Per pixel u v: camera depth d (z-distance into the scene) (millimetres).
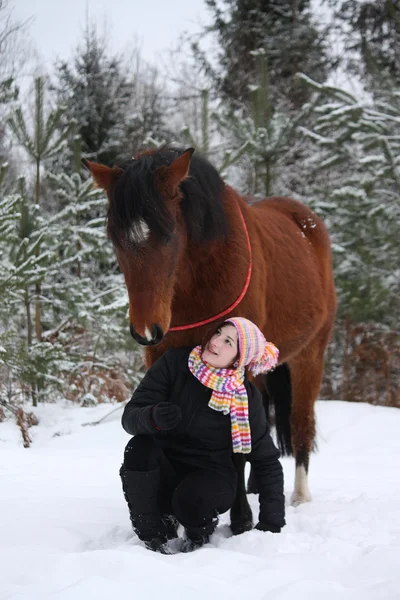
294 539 2512
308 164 12508
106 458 5316
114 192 2545
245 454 2801
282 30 16641
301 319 3826
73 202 8914
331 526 2844
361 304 9820
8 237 7434
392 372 10445
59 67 15258
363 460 5676
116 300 8398
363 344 10125
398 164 9898
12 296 7715
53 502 3209
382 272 9969
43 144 8281
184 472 2680
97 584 1812
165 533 2541
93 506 3143
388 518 2971
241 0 17141
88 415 7566
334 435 7008
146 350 3230
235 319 2623
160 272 2525
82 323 8320
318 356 4355
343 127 10219
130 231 2463
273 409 4664
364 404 8391
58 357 7562
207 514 2520
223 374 2584
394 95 10219
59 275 9070
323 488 4242
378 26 15812
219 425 2639
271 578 1979
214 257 3002
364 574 2090
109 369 8750
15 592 1816
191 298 3035
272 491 2688
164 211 2512
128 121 14945
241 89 17344
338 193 9984
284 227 4059
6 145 13000
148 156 2719
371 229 9953
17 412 6746
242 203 3484
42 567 2008
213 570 2047
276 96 16219
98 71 15281
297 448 4109
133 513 2502
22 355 7027
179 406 2645
